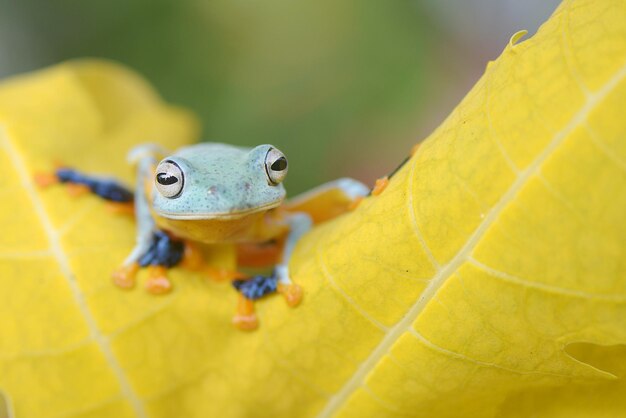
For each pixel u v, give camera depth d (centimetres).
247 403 21
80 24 36
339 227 21
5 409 23
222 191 22
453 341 19
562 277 18
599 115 18
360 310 20
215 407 21
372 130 34
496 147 19
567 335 19
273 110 34
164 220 22
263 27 34
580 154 18
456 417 20
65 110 25
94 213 22
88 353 21
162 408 21
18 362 21
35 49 37
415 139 34
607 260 18
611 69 18
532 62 19
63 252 21
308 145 34
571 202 18
